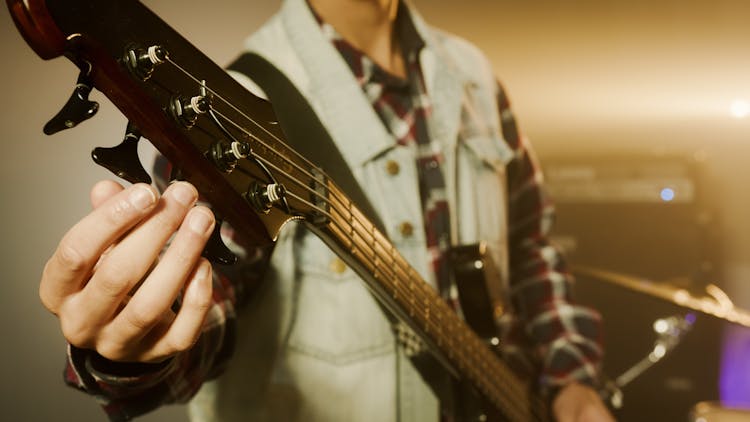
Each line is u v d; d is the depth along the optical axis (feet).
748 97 9.78
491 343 2.79
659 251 6.98
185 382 2.07
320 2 2.87
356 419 2.59
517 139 3.57
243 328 2.60
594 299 6.83
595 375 3.35
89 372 1.78
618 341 6.70
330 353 2.59
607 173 7.13
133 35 1.60
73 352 1.76
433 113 3.00
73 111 1.48
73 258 1.52
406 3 3.10
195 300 1.66
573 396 3.23
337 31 2.85
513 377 2.91
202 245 1.60
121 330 1.63
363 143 2.67
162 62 1.59
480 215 3.06
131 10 1.60
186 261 1.59
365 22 2.91
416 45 3.08
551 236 7.20
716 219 7.06
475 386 2.65
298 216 1.98
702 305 5.19
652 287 5.41
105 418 5.18
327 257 2.60
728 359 6.48
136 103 1.60
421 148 2.91
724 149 9.94
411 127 2.91
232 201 1.81
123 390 1.83
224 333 2.24
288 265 2.57
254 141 1.88
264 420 2.59
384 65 2.97
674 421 6.45
